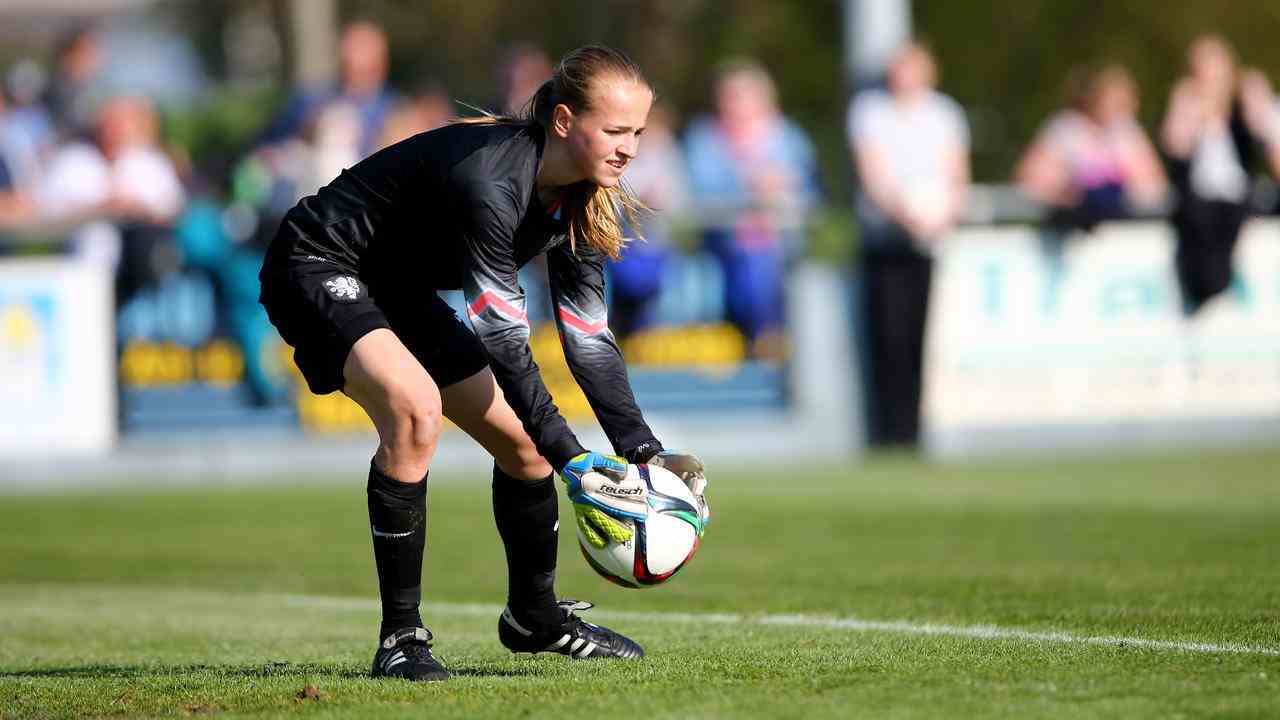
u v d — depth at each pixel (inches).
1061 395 2060.8
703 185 2106.3
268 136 1993.1
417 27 4416.8
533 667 687.1
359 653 792.9
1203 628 774.5
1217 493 1620.3
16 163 2103.8
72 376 1862.7
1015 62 3909.9
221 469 1895.9
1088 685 598.2
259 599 1099.9
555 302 671.8
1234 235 2058.3
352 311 647.8
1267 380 2103.8
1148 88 3897.6
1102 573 1074.7
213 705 608.7
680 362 1951.3
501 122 649.6
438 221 647.1
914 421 2031.3
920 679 618.5
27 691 661.3
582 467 624.7
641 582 638.5
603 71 624.7
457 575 1197.7
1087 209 2044.8
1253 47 3971.5
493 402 681.0
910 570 1130.7
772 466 1950.1
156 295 1876.2
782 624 869.2
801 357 2009.1
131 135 2057.1
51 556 1353.3
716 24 4185.5
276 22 3917.3
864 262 2026.3
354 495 1749.5
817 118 3973.9
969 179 3085.6
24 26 3270.2
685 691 603.2
